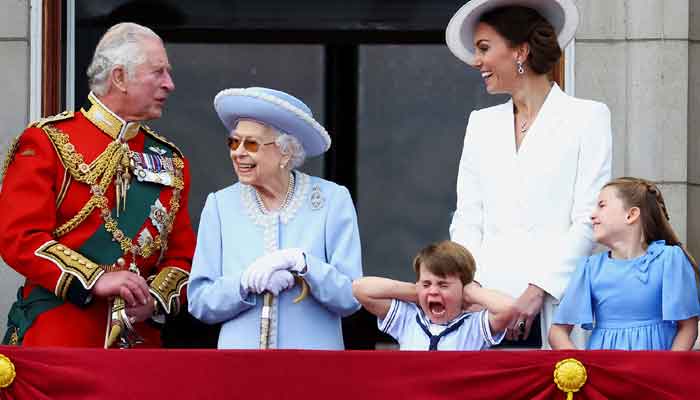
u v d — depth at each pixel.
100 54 23.31
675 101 27.52
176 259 23.89
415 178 29.88
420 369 20.20
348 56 29.86
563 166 22.98
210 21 29.67
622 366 20.11
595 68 27.67
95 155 23.17
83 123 23.36
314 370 20.20
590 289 21.98
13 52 27.73
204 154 29.72
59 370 20.22
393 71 29.86
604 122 23.11
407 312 22.03
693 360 20.08
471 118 23.83
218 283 21.94
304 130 22.19
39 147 22.92
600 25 27.67
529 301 22.34
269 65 29.86
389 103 29.88
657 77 27.50
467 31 23.67
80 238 22.97
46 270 22.39
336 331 22.33
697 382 20.03
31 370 20.23
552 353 20.17
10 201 22.72
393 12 29.73
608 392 20.06
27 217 22.56
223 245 22.39
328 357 20.23
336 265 22.22
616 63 27.69
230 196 22.64
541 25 23.19
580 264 22.14
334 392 20.17
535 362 20.16
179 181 23.89
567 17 23.56
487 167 23.41
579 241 22.50
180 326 29.17
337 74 29.86
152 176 23.53
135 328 23.33
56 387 20.23
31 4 27.80
